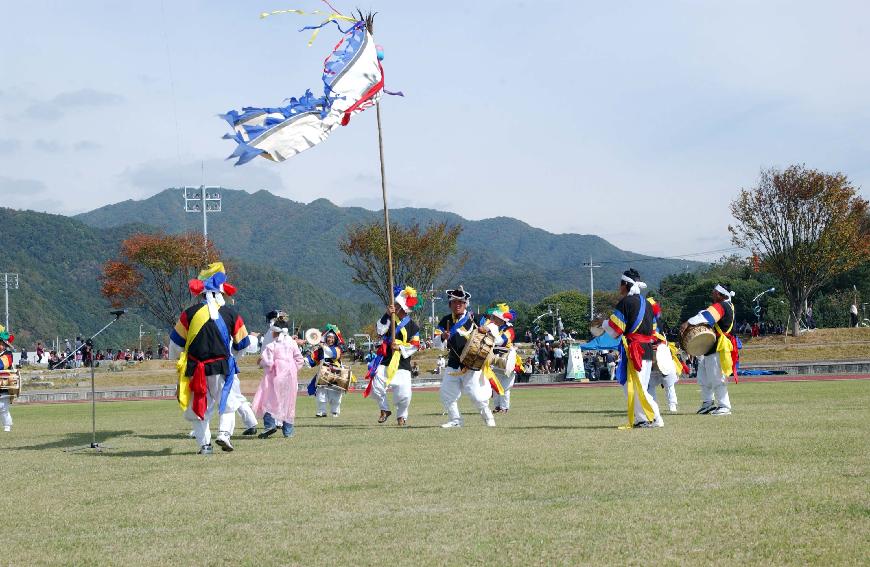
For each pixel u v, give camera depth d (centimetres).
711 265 12212
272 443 1184
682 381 3359
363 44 1566
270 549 553
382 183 1538
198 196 6750
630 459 868
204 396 1062
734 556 498
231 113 1429
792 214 5422
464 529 585
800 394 1967
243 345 1098
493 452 962
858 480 705
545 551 523
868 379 3034
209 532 607
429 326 6362
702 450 916
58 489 812
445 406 1345
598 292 12238
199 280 1087
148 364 5772
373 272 6188
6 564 538
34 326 17738
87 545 582
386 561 515
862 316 7281
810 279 5519
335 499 710
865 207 5494
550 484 739
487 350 1299
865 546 507
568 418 1461
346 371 1873
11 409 3086
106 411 2512
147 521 651
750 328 5894
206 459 1008
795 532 543
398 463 904
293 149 1480
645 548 521
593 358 4541
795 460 822
